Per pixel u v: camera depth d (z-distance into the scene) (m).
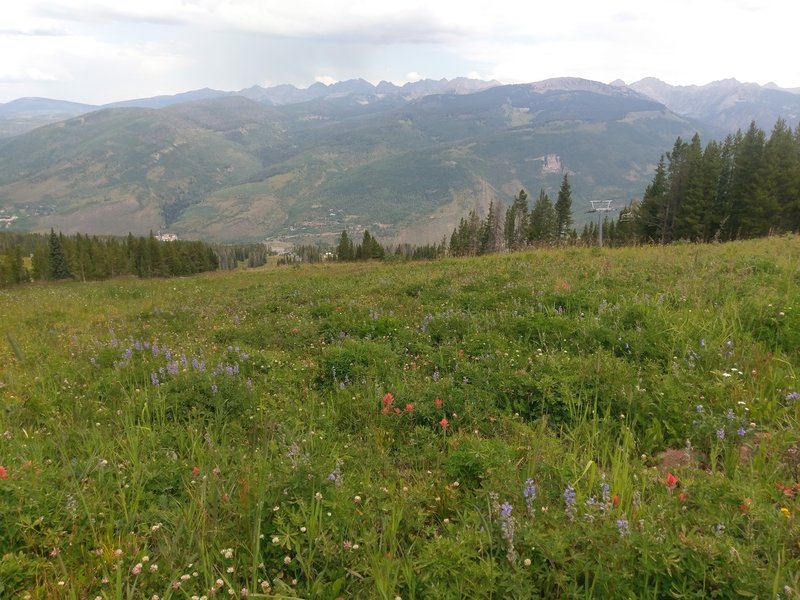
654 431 4.94
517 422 5.30
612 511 3.34
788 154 57.78
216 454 4.68
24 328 13.78
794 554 3.01
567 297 9.61
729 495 3.46
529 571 2.95
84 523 3.61
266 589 3.02
